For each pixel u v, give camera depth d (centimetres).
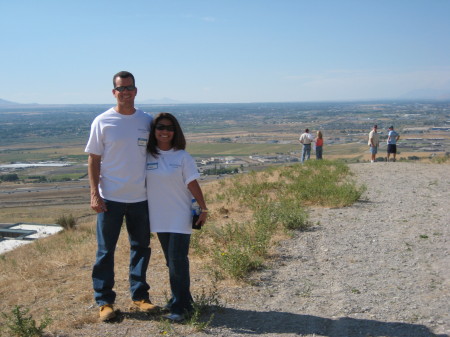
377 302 473
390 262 612
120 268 641
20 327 415
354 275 564
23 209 4166
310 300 486
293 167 1916
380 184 1352
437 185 1305
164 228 436
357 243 709
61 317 461
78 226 1585
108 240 446
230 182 1755
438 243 692
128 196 442
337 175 1512
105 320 439
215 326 424
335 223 846
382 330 405
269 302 483
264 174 1775
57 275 641
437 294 488
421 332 396
